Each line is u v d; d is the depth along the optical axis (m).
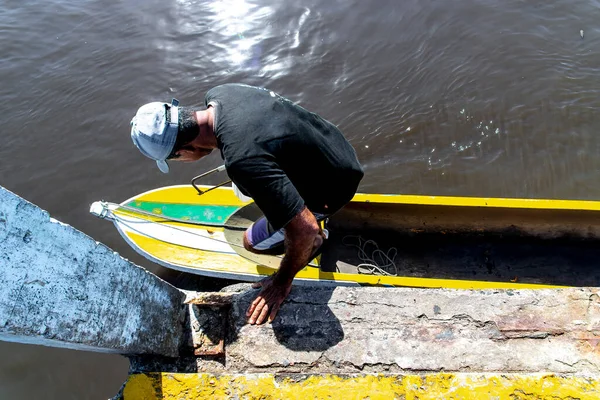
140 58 6.54
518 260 3.92
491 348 1.98
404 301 2.14
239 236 4.07
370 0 6.90
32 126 5.86
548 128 5.30
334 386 1.84
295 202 1.70
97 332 1.50
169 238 4.08
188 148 1.87
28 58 6.69
